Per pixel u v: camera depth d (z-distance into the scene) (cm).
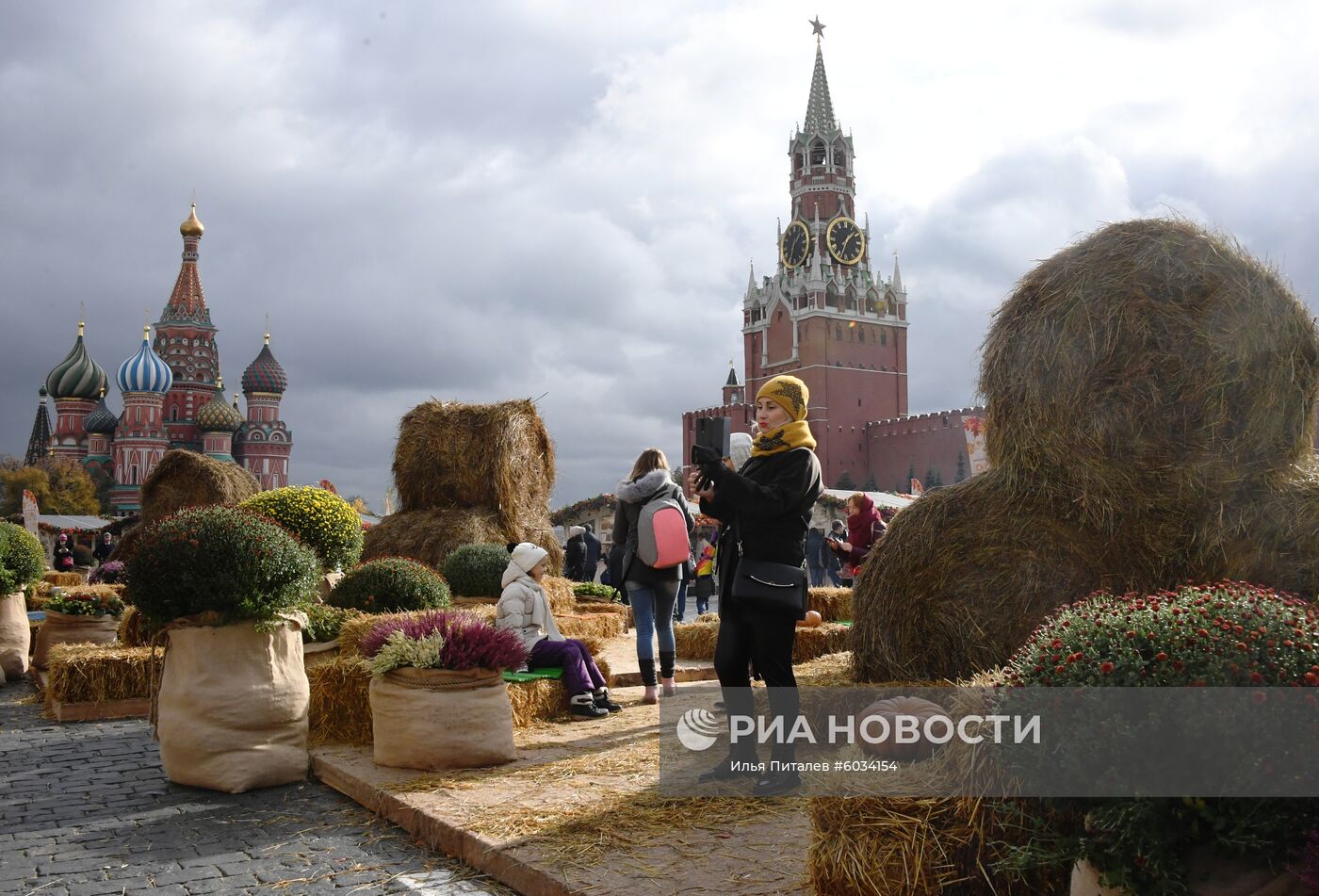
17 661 1050
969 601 552
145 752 656
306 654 726
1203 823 239
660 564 697
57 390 13150
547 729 641
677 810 426
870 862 292
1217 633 248
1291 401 523
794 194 12206
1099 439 536
